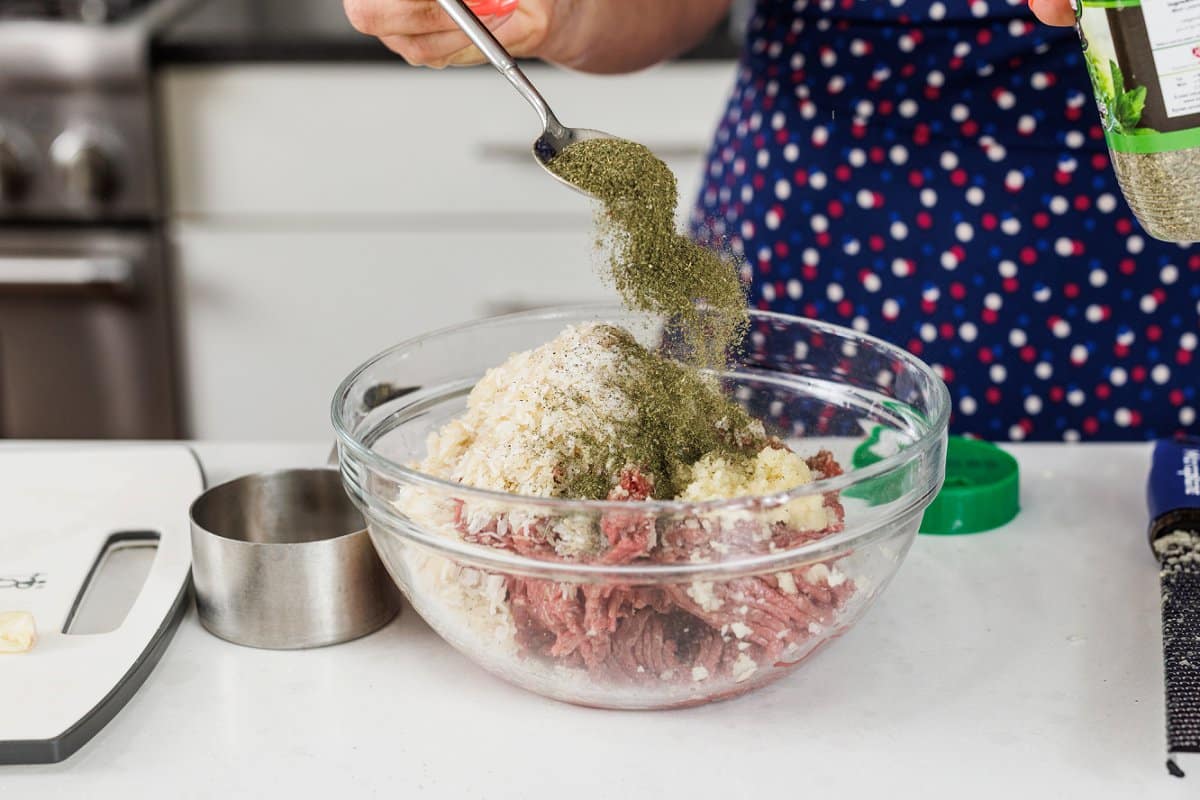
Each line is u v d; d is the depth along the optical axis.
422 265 1.94
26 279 1.88
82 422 2.00
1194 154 0.65
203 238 1.92
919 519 0.72
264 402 2.01
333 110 1.87
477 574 0.68
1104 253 1.18
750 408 0.92
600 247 0.80
